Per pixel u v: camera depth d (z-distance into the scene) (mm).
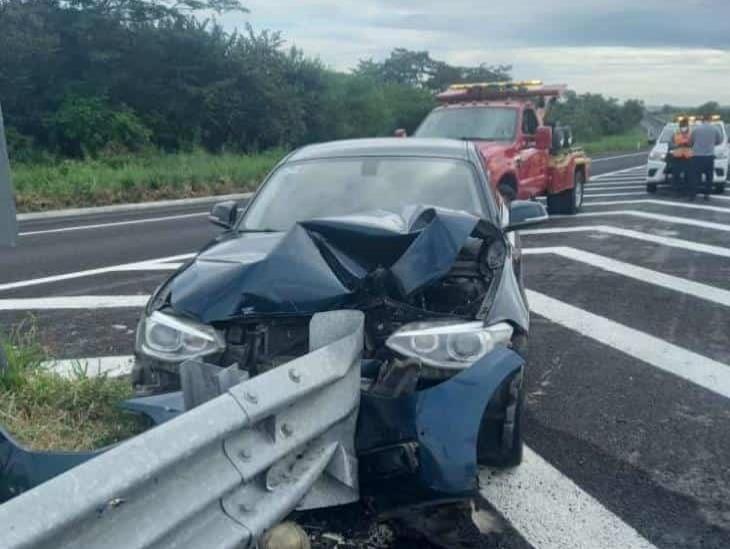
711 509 4527
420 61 62750
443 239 4414
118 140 28578
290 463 3480
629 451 5258
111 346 7297
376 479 3838
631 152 56156
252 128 33406
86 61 30203
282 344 4254
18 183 20156
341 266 4359
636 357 7176
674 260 11695
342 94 38625
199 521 3002
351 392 3775
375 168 6367
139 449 2736
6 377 5246
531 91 15875
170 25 31906
